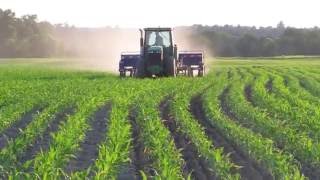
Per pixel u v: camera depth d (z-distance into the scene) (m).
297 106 23.91
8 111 20.72
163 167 11.89
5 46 153.62
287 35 150.88
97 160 12.15
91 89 29.97
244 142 15.52
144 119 18.42
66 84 33.84
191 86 32.78
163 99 27.62
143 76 39.62
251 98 28.92
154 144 14.23
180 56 42.09
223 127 18.17
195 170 13.62
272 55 146.12
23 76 45.91
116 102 23.53
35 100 24.98
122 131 15.26
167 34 39.91
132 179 12.66
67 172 13.15
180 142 16.73
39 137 17.30
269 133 17.50
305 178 12.88
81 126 17.11
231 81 39.59
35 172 11.08
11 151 13.09
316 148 14.09
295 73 52.72
